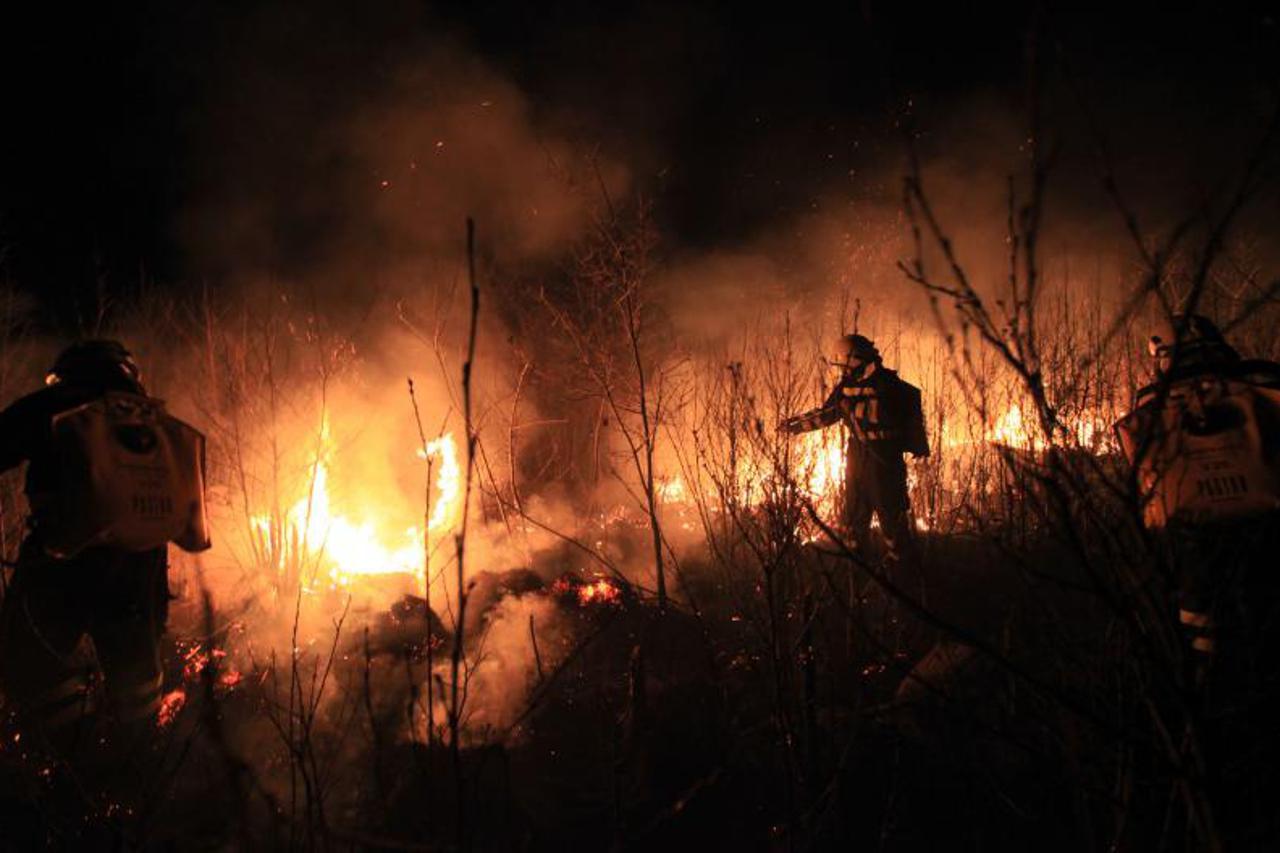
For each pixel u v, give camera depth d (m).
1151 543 1.93
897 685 3.86
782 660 3.53
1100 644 2.58
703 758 3.74
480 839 3.22
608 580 5.17
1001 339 1.96
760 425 4.31
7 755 3.61
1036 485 4.01
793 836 3.04
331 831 2.56
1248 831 2.30
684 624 4.77
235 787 2.31
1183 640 1.95
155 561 3.91
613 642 4.64
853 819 3.31
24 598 3.69
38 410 3.76
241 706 4.04
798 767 3.31
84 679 3.77
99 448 3.63
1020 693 3.17
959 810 3.33
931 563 4.57
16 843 3.20
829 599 4.46
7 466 3.73
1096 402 3.47
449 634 4.68
